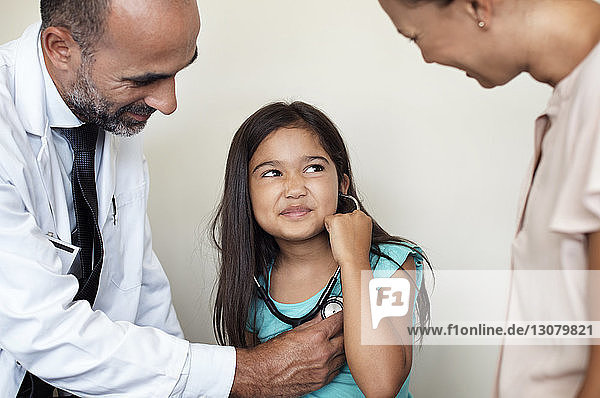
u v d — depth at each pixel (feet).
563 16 2.06
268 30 5.95
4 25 6.50
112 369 3.51
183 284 6.28
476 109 5.49
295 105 4.25
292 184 3.95
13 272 3.44
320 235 4.13
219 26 6.06
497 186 5.49
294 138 4.04
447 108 5.56
